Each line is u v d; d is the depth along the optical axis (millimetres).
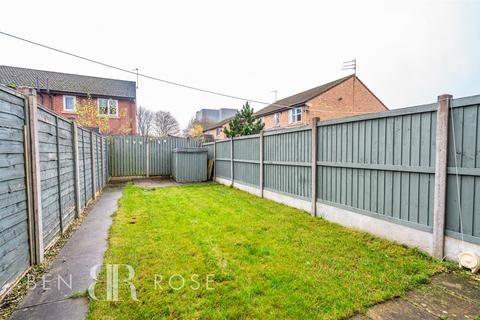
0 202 2219
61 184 4008
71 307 2221
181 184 10367
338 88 17547
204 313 2105
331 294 2383
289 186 6102
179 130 37781
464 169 2824
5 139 2316
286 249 3453
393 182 3656
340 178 4613
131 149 12336
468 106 2783
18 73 16234
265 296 2350
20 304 2254
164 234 4027
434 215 3123
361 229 4191
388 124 3684
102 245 3643
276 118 20609
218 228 4348
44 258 3172
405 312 2154
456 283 2594
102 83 18422
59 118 3953
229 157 9695
